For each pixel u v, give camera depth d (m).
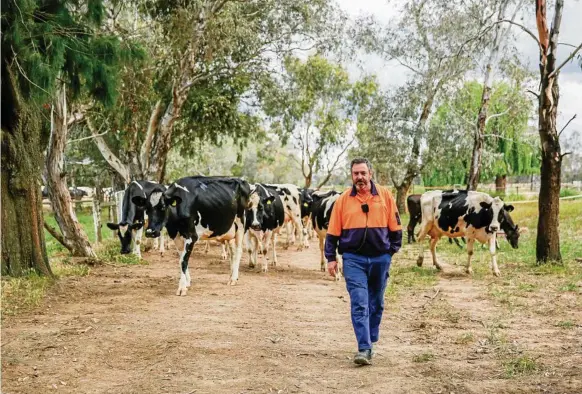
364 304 6.20
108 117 21.83
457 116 28.33
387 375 5.93
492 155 29.17
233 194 11.58
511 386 5.55
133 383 5.70
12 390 5.44
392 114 30.00
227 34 23.62
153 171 24.06
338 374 5.98
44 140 15.71
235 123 27.53
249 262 14.48
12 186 11.09
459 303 9.85
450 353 6.74
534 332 7.69
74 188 45.59
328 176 46.44
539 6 13.56
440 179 46.81
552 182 13.82
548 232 13.93
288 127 36.56
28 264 11.25
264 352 6.77
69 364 6.22
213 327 7.94
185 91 23.55
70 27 10.79
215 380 5.80
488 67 22.33
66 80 11.90
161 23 22.00
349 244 6.23
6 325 7.89
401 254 17.62
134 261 15.16
